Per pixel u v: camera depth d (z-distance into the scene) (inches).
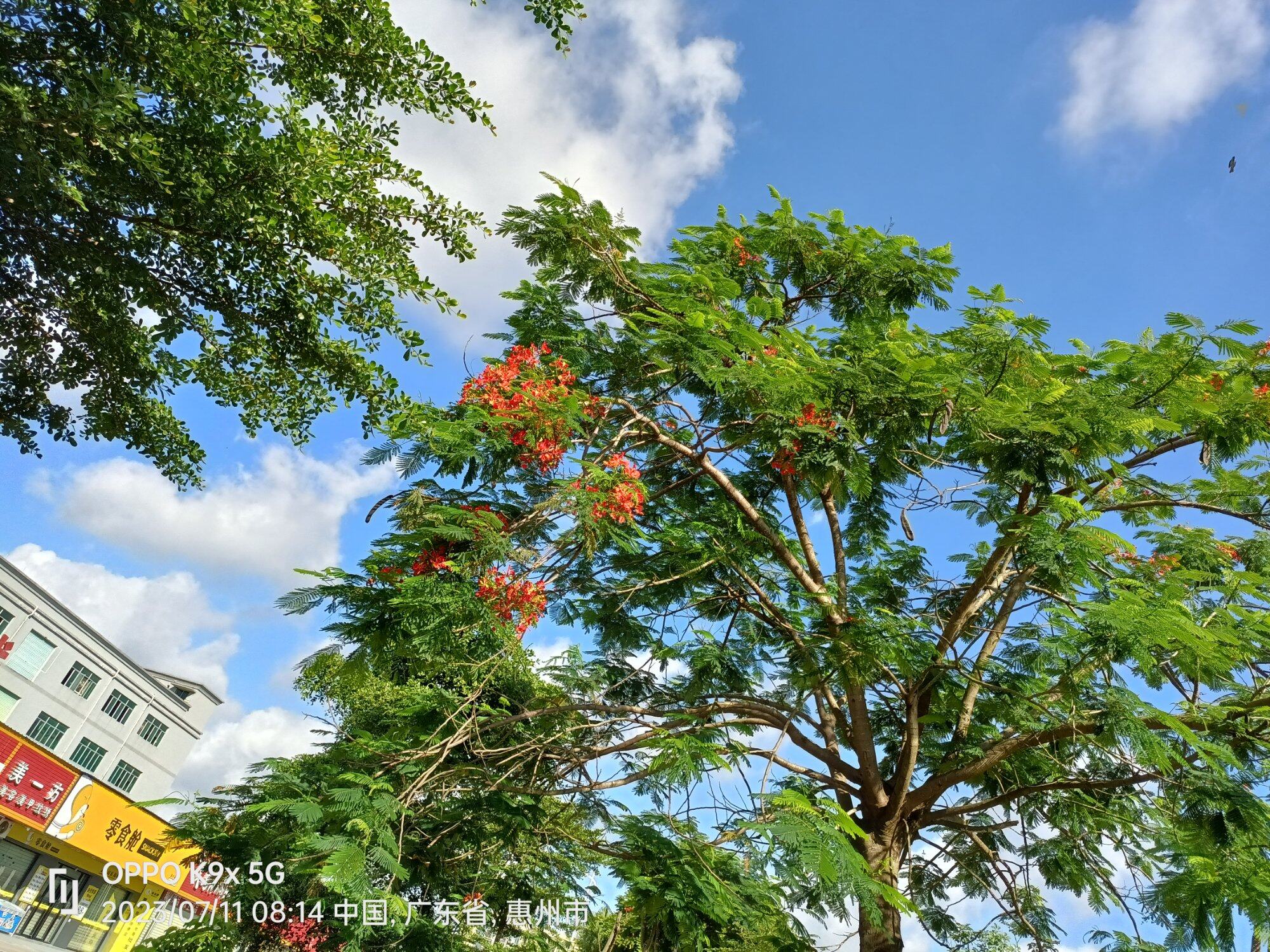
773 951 315.0
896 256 431.8
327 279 330.3
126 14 264.2
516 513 275.7
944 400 327.6
